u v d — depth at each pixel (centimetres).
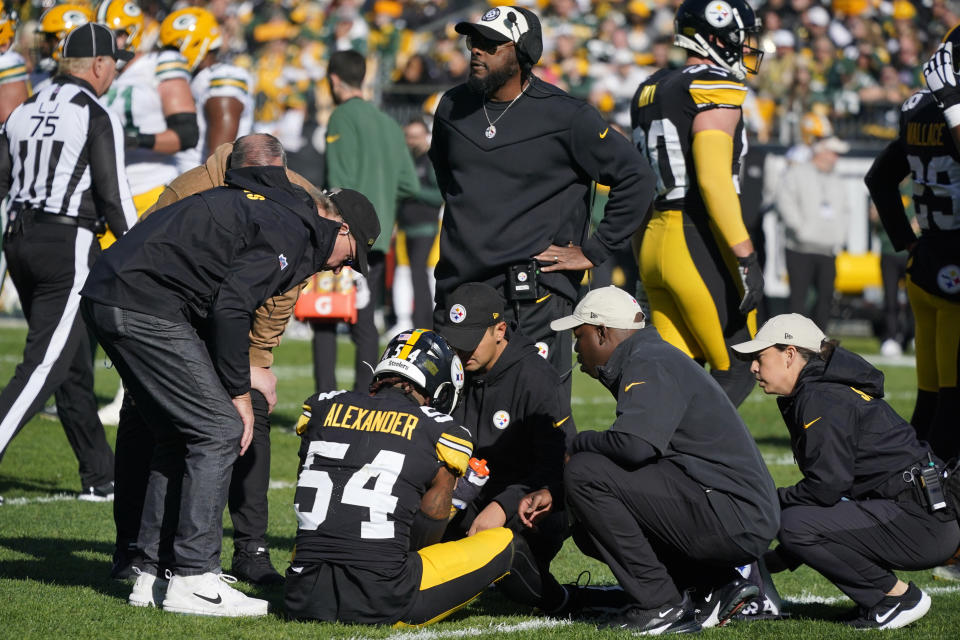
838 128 7688
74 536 2259
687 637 1670
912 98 2405
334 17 7856
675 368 1719
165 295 1677
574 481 1706
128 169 3048
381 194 3397
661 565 1725
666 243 2391
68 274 2341
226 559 2131
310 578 1655
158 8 5144
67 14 2919
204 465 1711
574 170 2053
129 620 1667
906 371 5388
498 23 1988
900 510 1780
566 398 1950
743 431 1752
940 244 2348
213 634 1602
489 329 1844
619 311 1759
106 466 2619
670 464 1723
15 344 5491
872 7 8350
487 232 2027
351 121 3406
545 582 1836
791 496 1822
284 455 3153
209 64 3259
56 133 2320
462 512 1919
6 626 1616
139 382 1708
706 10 2391
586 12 8212
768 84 7675
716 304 2375
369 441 1652
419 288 5150
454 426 1675
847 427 1772
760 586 1827
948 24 8594
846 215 5206
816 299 5231
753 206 5028
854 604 1967
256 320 1988
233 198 1708
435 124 2123
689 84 2338
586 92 7406
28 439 3278
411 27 8212
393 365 1698
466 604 1795
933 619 1834
